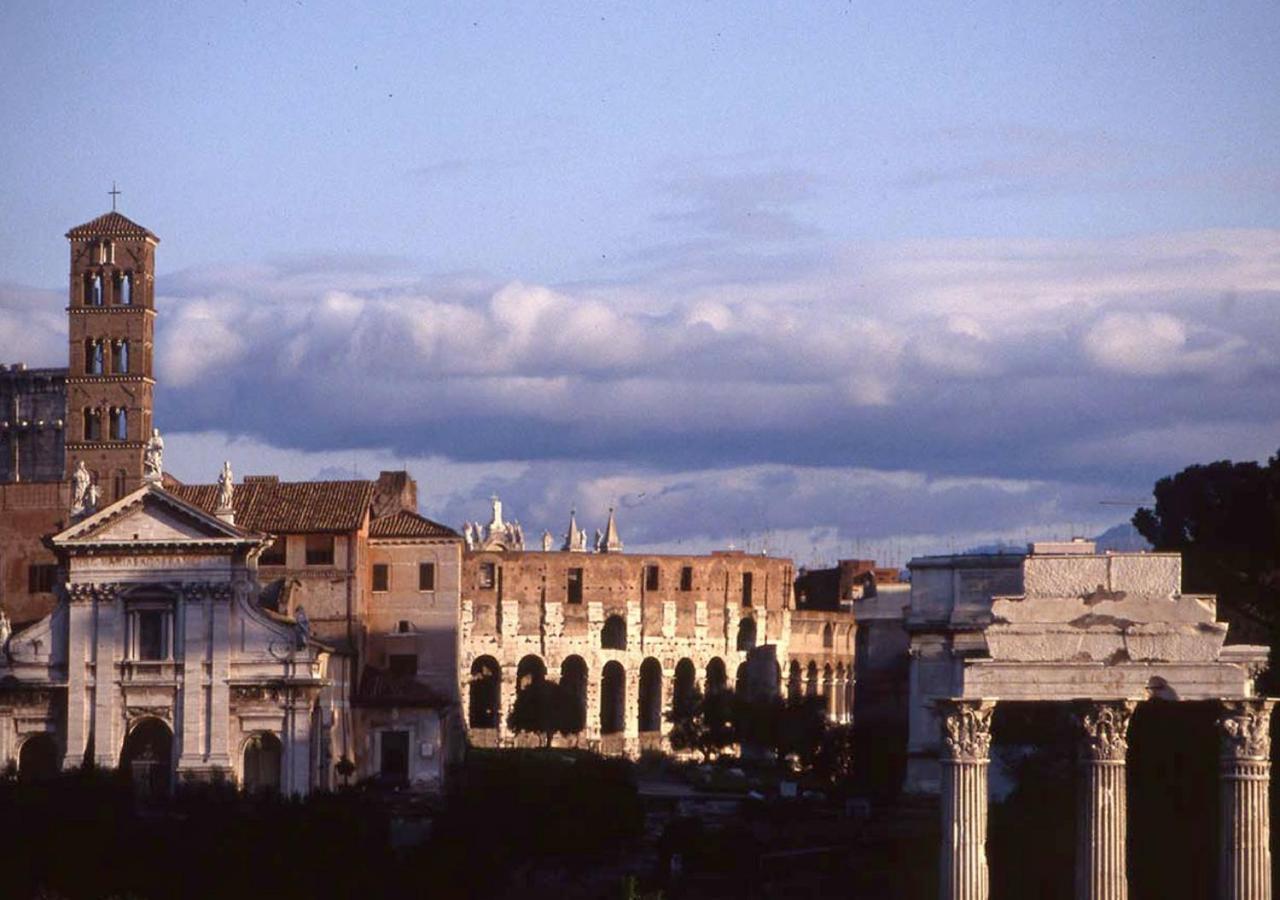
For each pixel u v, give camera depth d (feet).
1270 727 461.37
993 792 599.57
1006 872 498.69
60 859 611.88
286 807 644.27
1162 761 471.21
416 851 645.92
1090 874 361.92
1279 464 601.62
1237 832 358.02
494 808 655.76
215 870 606.55
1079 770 367.66
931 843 636.89
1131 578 364.99
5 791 653.30
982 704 361.51
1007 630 364.79
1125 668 362.12
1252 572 595.47
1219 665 360.48
